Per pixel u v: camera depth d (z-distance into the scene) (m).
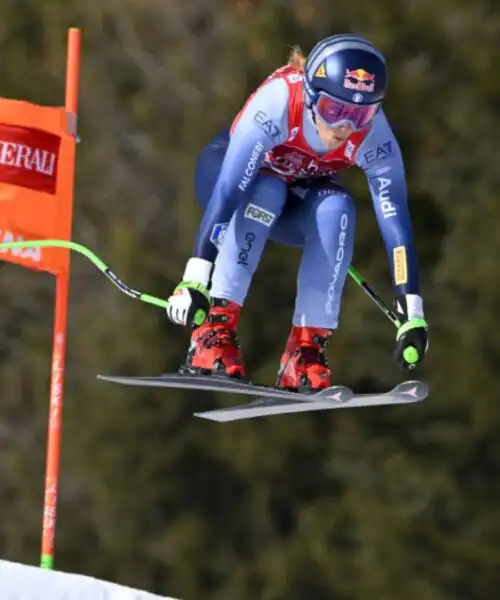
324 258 18.47
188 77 51.31
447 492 42.31
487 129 45.56
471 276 43.34
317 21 48.34
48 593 16.34
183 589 44.78
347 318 44.03
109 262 47.59
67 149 24.42
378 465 43.16
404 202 18.39
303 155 17.98
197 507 45.44
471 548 41.88
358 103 17.16
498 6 47.31
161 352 46.09
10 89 55.56
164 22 53.31
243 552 44.88
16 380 50.12
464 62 46.56
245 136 17.64
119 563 45.78
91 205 51.78
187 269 17.56
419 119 46.31
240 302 18.36
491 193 44.59
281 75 17.88
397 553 41.88
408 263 18.23
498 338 43.00
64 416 46.81
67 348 47.84
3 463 49.28
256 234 18.28
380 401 18.23
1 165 23.73
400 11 47.38
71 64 24.80
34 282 52.97
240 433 44.69
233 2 52.09
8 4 57.44
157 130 51.53
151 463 45.53
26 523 48.25
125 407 45.88
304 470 44.62
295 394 17.72
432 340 43.56
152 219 50.12
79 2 54.94
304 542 43.03
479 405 42.72
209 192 19.22
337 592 42.53
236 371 18.25
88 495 46.91
